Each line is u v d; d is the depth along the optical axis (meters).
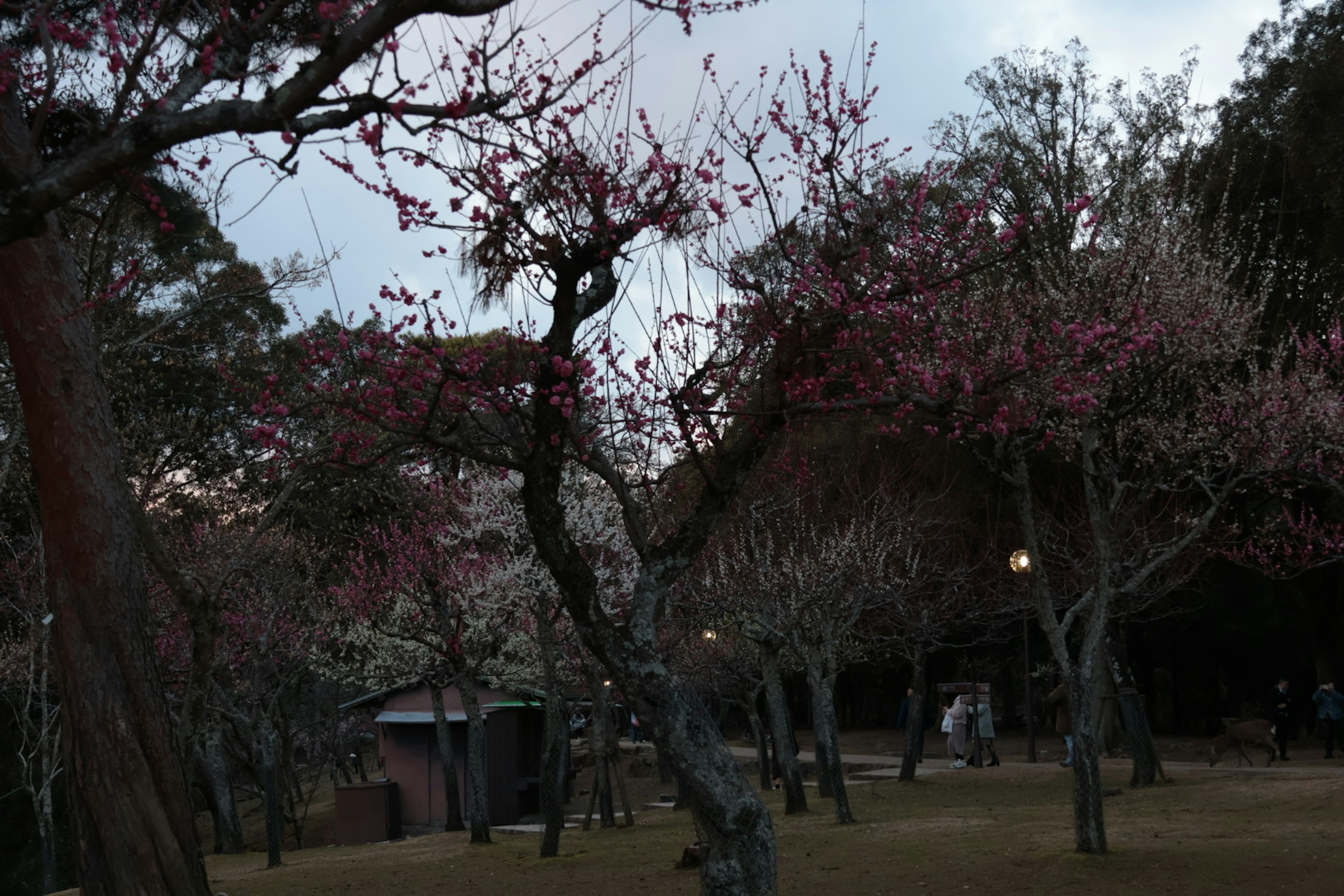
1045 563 25.84
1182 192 20.16
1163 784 18.44
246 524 27.66
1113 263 15.02
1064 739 23.73
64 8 8.34
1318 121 24.20
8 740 31.88
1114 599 12.62
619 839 17.59
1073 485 26.78
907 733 22.47
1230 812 14.57
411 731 29.16
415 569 19.36
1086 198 9.10
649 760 33.91
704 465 8.36
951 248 9.08
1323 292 24.67
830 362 8.45
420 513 20.47
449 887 13.41
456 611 19.44
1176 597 31.67
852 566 18.61
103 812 10.12
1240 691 37.53
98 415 10.68
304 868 16.80
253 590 25.27
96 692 10.28
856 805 18.95
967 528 28.41
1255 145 25.36
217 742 25.77
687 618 20.27
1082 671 12.04
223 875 17.22
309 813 36.19
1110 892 9.70
